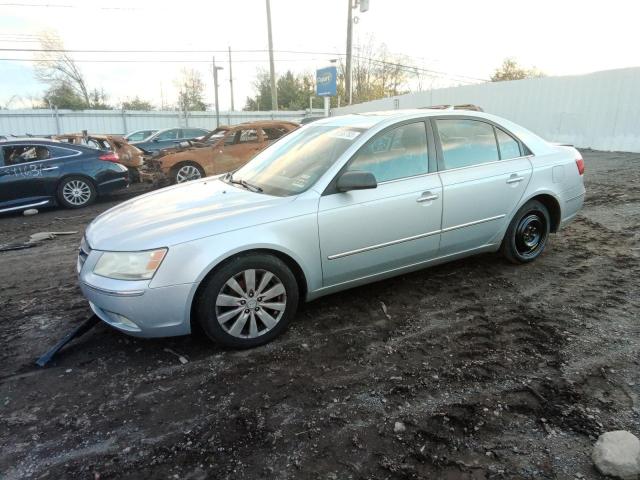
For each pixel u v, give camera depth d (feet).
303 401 9.16
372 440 8.08
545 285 14.12
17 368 10.64
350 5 88.89
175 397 9.42
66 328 12.53
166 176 35.50
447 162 13.48
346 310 12.83
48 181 30.48
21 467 7.76
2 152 29.40
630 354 10.32
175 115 101.09
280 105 187.83
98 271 10.48
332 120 14.78
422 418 8.56
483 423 8.38
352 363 10.37
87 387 9.86
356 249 11.98
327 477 7.35
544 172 15.14
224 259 10.36
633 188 27.43
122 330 10.49
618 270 15.14
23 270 17.66
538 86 52.03
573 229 19.93
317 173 12.00
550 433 8.10
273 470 7.52
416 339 11.26
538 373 9.76
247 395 9.40
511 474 7.29
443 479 7.24
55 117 90.94
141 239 10.23
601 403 8.79
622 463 7.11
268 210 10.95
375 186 11.26
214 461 7.75
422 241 13.01
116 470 7.64
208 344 11.33
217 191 12.87
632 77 42.83
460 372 9.89
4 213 30.78
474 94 60.59
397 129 12.85
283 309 11.28
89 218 28.30
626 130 43.93
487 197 13.96
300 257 11.22
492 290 13.85
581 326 11.61
